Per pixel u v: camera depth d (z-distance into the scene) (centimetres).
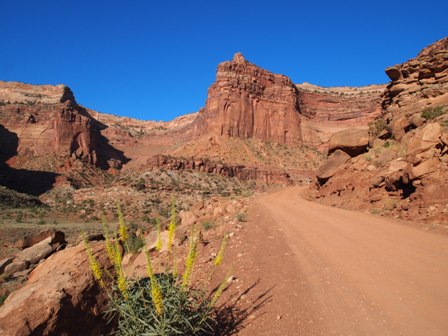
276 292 659
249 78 13612
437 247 892
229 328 536
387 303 570
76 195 9550
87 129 16912
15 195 9500
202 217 1861
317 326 514
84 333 440
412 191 1531
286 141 13600
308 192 3238
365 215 1588
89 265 503
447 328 475
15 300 430
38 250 2147
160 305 394
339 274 735
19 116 16788
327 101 15850
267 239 1159
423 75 2569
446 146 1384
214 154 11675
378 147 2258
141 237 1116
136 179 9219
